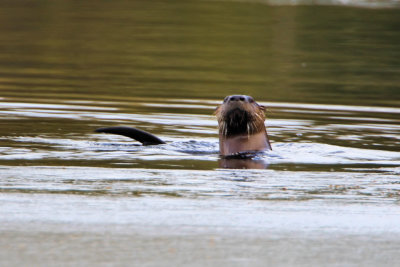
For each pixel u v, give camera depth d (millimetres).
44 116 38750
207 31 97688
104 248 14727
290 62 73188
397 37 94062
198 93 51531
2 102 43156
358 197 20719
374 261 14344
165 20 108688
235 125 29672
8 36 86500
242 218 17781
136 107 43469
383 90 55219
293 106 46062
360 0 137875
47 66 64750
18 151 28078
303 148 30938
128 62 69938
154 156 28047
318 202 19922
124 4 127000
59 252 14305
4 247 14555
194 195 20469
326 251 15008
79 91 49844
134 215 17750
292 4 131750
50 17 107062
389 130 37000
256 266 13758
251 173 24656
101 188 21062
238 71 66500
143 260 13922
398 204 19844
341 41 89688
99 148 29703
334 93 53094
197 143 31828
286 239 15922
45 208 18156
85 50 77562
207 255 14438
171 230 16406
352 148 31266
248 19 111750
